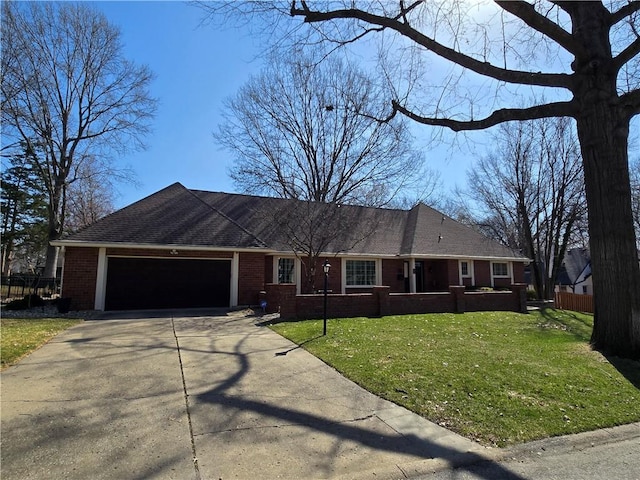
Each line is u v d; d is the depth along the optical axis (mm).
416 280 21094
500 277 23016
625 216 7242
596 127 7418
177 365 6375
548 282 25016
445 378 5746
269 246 17547
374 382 5574
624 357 6852
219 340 8500
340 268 19047
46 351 7219
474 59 8156
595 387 5488
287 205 20094
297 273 18016
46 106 22484
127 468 3184
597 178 7418
